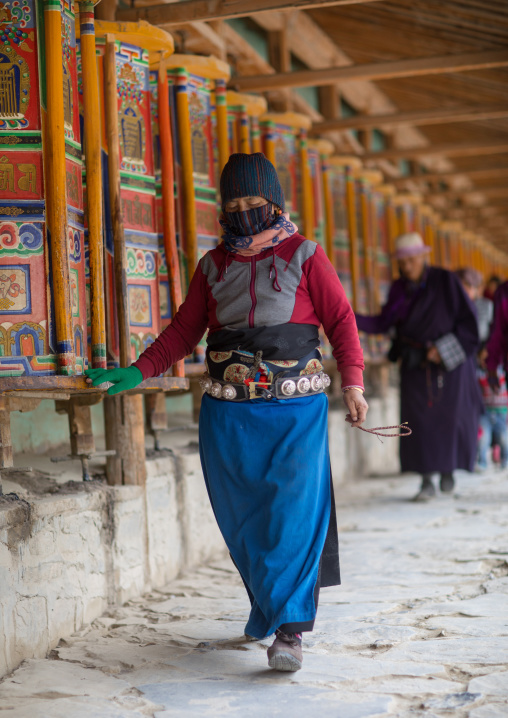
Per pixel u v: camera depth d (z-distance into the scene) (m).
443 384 6.14
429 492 6.37
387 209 9.02
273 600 2.69
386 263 8.94
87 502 3.51
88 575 3.50
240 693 2.61
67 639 3.27
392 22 7.15
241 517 2.84
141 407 4.04
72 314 3.21
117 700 2.59
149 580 4.05
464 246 13.46
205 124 4.79
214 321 2.93
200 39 5.46
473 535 4.89
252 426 2.81
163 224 4.12
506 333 5.71
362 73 5.84
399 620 3.31
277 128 6.20
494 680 2.61
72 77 3.33
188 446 4.97
